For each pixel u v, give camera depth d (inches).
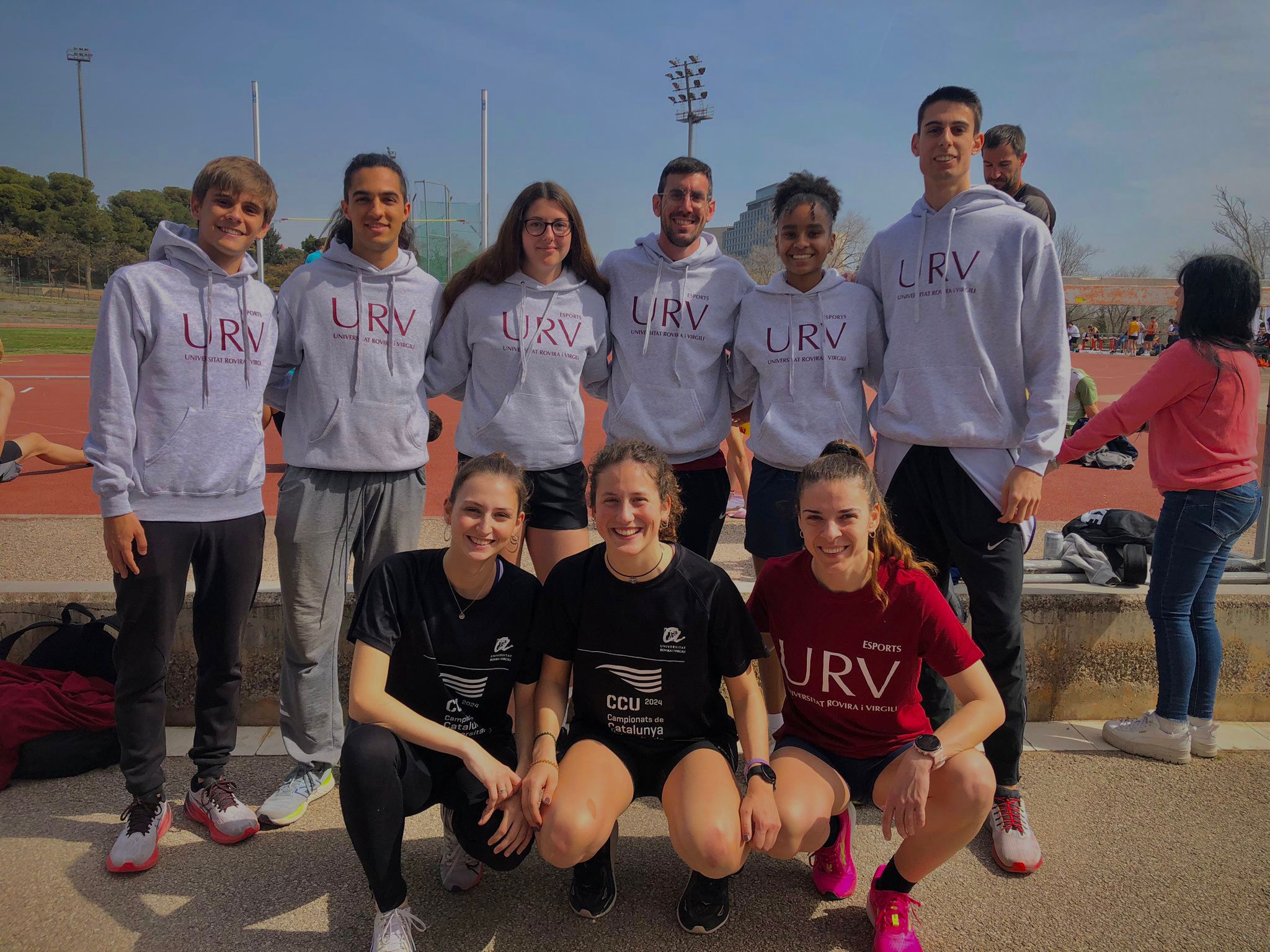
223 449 105.0
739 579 184.5
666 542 97.0
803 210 122.6
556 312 127.3
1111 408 129.9
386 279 117.3
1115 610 143.3
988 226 113.0
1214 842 111.0
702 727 97.8
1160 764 131.8
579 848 86.0
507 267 125.7
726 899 93.0
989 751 111.2
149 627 102.4
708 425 134.7
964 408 113.0
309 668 115.4
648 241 137.3
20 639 136.0
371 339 115.1
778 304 131.0
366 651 92.3
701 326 133.6
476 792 92.4
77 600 136.9
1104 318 2422.5
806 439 126.3
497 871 104.0
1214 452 123.5
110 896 96.9
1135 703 146.0
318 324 114.2
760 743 93.8
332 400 113.6
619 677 95.2
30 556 199.8
